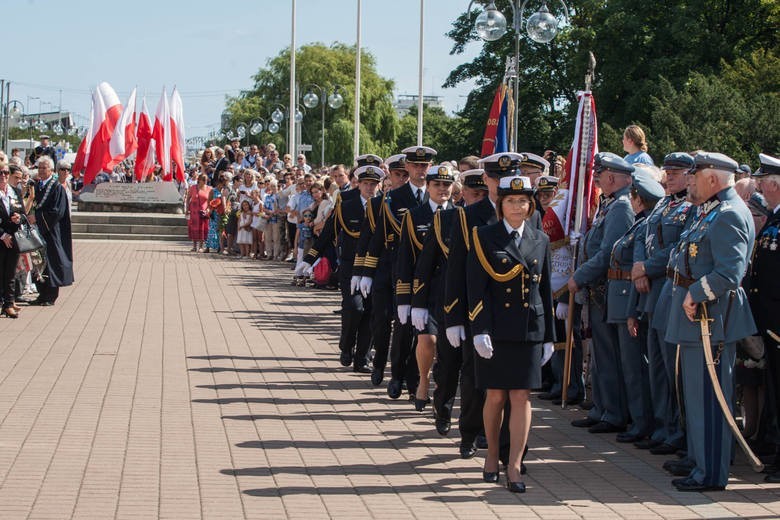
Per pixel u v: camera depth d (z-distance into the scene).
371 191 11.24
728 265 6.93
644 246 8.24
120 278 20.41
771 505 6.74
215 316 15.38
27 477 6.97
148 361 11.48
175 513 6.31
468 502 6.72
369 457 7.81
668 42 38.38
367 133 70.31
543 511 6.55
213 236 27.25
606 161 8.74
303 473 7.31
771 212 7.76
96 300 16.84
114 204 33.84
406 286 9.29
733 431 7.08
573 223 9.94
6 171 14.28
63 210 15.95
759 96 27.59
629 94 38.97
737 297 7.19
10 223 14.37
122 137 34.53
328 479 7.18
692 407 7.17
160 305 16.47
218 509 6.41
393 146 73.75
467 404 7.71
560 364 10.12
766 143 26.12
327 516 6.34
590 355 9.63
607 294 8.59
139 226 31.97
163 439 8.11
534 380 6.99
